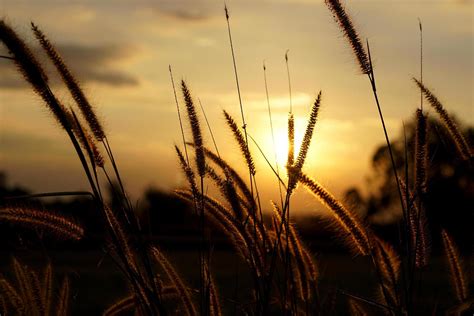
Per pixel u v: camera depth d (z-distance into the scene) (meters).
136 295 1.02
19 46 0.95
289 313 1.08
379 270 1.04
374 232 1.04
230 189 1.08
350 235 1.04
